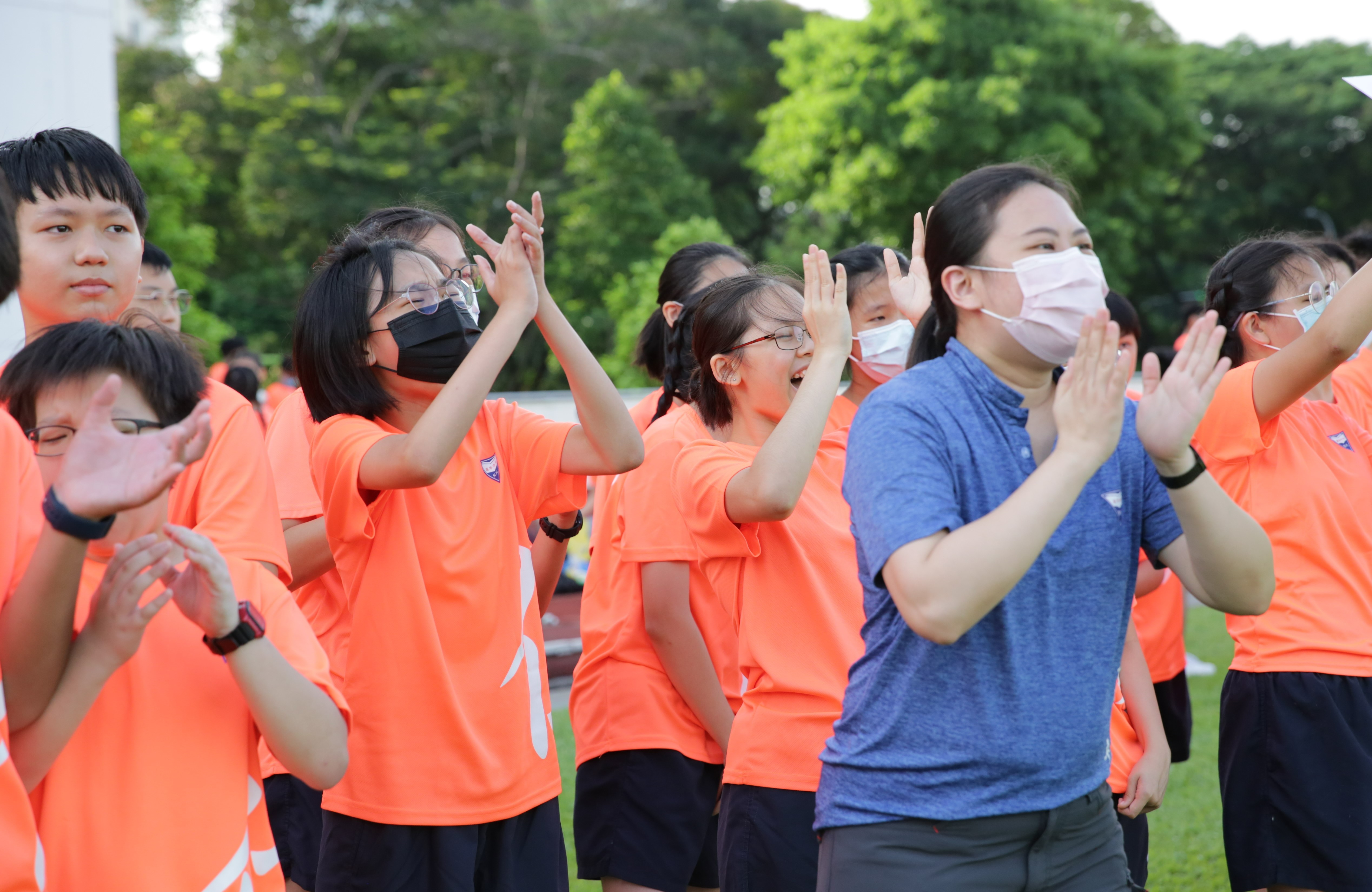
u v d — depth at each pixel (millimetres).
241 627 2141
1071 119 27609
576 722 4133
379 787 2945
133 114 28734
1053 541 2295
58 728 1998
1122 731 3689
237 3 35250
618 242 31438
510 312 2965
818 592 3242
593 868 3963
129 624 2008
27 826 1942
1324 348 3367
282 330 33281
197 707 2246
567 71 36250
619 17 37312
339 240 3477
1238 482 3889
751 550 3248
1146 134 29469
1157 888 4988
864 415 2377
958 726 2291
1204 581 2387
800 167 29484
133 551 2008
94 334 2146
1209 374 2250
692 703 3812
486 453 3242
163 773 2186
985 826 2305
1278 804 3801
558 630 8695
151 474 1903
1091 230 29250
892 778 2357
